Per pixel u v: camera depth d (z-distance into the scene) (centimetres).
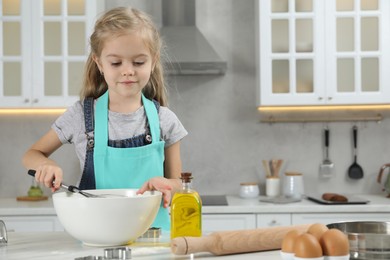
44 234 192
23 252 160
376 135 452
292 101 413
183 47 415
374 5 417
